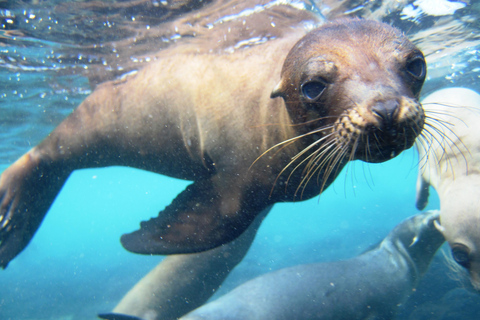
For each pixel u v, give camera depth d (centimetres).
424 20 123
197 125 59
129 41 96
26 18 90
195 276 80
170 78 65
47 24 93
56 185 80
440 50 157
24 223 73
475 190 68
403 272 89
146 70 72
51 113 179
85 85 138
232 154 54
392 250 92
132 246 53
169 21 87
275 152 50
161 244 53
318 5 91
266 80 53
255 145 52
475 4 116
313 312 74
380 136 33
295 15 78
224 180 56
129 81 73
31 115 181
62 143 75
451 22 129
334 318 76
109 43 98
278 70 53
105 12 87
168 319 79
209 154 58
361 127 34
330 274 81
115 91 73
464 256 69
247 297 74
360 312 80
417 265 93
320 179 51
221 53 66
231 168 55
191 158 64
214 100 58
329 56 39
